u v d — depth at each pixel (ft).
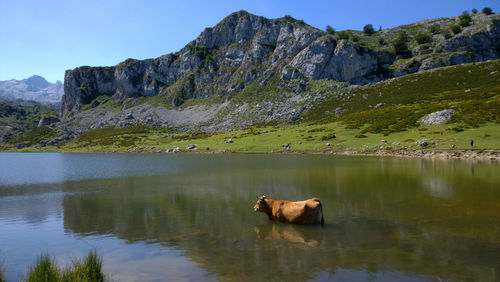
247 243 37.73
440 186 78.18
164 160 213.25
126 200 69.00
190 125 602.85
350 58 623.36
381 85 499.92
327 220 48.11
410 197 64.80
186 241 39.01
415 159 167.02
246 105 618.03
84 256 34.76
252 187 84.23
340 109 440.45
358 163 149.59
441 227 42.24
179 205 62.13
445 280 26.35
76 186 95.09
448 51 601.62
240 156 236.63
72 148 520.01
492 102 257.14
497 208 53.11
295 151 248.52
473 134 199.41
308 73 647.15
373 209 54.60
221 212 55.72
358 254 32.94
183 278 28.04
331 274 27.99
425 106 310.45
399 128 256.32
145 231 44.06
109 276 29.01
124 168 157.79
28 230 46.14
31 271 28.84
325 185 84.38
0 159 300.81
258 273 28.58
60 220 51.93
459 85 399.44
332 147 242.17
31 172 147.95
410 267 29.22
